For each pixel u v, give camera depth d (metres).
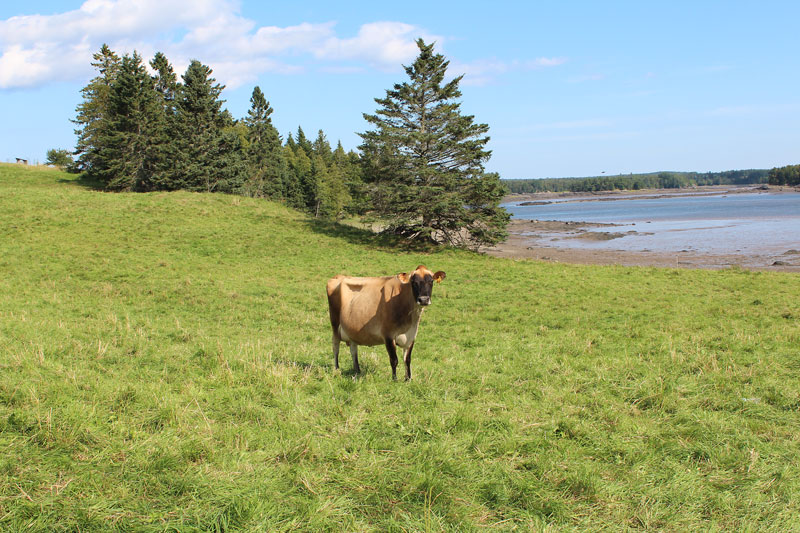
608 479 5.08
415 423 6.30
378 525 4.22
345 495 4.57
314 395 7.47
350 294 8.84
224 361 8.99
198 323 14.98
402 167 34.84
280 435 5.75
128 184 49.94
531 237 66.62
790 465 5.37
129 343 10.93
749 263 38.09
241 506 4.25
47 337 10.98
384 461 5.25
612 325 15.23
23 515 4.07
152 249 27.97
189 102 49.41
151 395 6.73
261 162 74.50
